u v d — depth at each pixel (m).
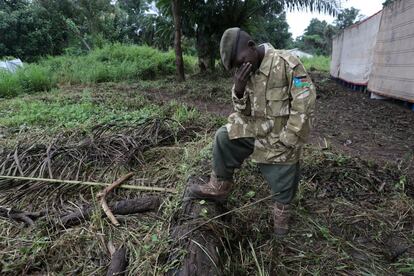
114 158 3.41
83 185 2.94
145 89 8.88
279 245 2.11
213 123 4.37
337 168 3.07
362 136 4.69
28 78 9.08
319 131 4.95
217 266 1.80
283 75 1.71
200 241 1.90
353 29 10.58
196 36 11.91
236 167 2.11
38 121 5.04
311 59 25.88
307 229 2.29
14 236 2.32
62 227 2.39
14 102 6.77
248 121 1.89
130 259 1.98
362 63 9.30
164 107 5.61
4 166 3.30
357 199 2.71
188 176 2.70
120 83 10.23
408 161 3.61
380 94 7.62
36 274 1.98
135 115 4.78
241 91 1.78
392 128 5.15
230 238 2.09
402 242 2.21
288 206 2.03
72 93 7.96
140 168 3.28
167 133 4.00
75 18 22.06
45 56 20.41
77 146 3.58
